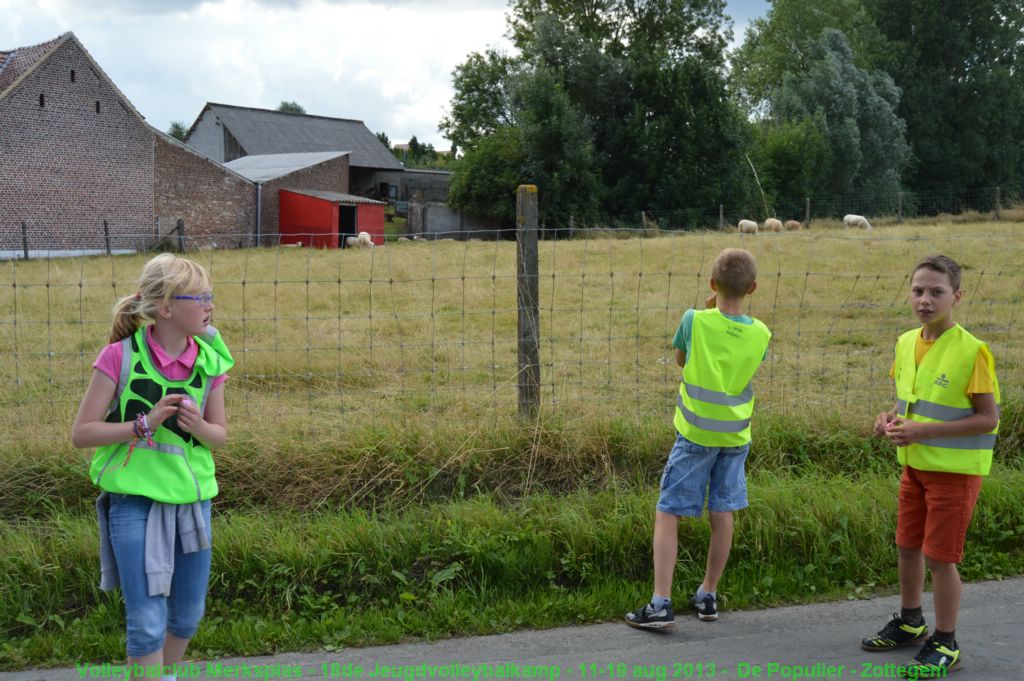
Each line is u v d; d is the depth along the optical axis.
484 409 6.11
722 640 4.15
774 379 7.83
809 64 54.19
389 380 8.41
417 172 63.28
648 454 5.76
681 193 43.84
